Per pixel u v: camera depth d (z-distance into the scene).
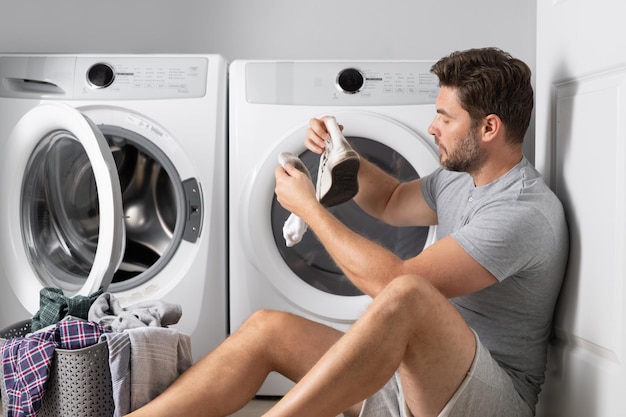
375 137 2.25
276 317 1.59
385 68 2.29
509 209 1.47
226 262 2.33
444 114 1.55
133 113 2.28
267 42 2.81
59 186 2.29
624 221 1.33
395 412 1.45
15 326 1.86
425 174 2.23
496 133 1.52
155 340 1.60
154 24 2.80
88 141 1.94
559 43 1.59
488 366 1.38
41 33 2.79
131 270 2.34
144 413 1.48
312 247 2.26
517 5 2.83
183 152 2.27
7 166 2.18
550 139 1.64
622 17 1.33
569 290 1.54
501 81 1.50
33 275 2.23
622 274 1.34
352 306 2.23
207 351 2.27
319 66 2.29
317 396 1.27
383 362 1.28
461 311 1.56
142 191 2.34
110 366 1.58
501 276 1.43
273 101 2.27
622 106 1.34
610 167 1.38
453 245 1.44
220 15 2.80
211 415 1.53
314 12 2.81
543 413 1.70
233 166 2.27
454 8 2.82
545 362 1.58
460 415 1.38
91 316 1.76
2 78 2.29
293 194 1.58
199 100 2.28
